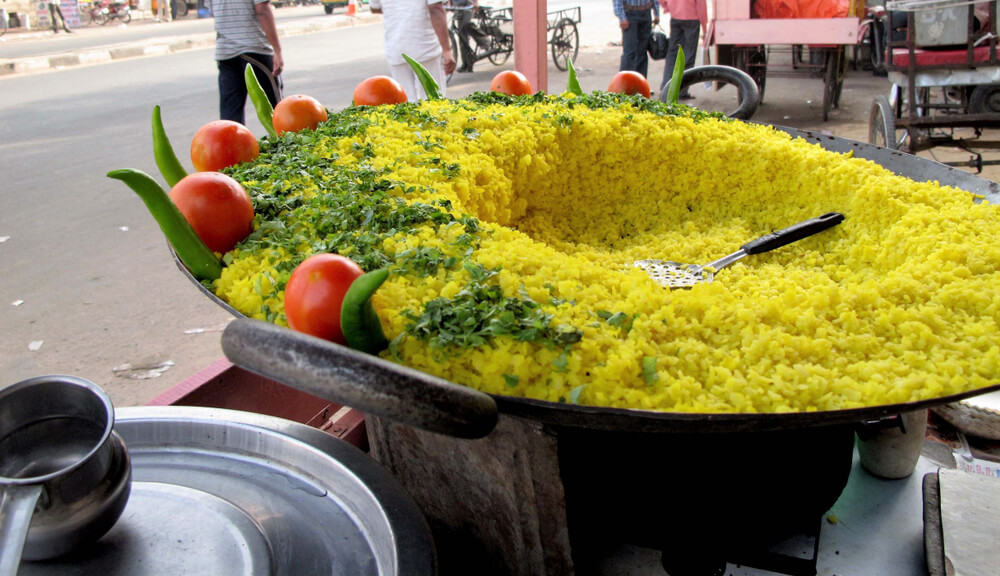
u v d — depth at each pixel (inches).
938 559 58.0
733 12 232.7
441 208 61.0
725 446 51.6
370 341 43.1
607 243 90.5
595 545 61.1
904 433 67.1
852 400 41.4
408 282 50.1
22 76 417.7
